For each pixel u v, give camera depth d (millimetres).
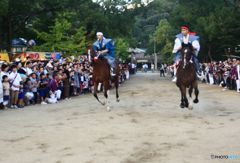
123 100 19250
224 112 14227
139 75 66812
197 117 13000
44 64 21891
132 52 78125
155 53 106625
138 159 7824
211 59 47562
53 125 11906
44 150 8734
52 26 37406
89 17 43562
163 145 8945
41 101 18828
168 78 51656
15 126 11867
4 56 22094
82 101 19391
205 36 44812
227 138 9555
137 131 10648
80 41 37188
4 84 16562
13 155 8359
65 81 21156
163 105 16766
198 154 8094
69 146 9039
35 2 38188
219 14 42969
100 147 8875
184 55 13422
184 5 50562
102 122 12242
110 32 47750
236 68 24328
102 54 15117
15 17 39938
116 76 17203
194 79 13695
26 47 38375
